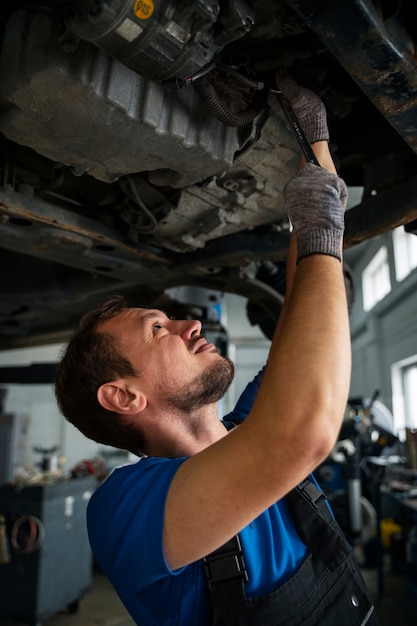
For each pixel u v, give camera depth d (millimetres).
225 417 1091
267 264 2105
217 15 774
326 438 525
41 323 2838
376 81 888
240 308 11625
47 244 1471
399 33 845
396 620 3322
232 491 548
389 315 8617
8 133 1026
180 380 774
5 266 2078
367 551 4586
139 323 804
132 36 765
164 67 832
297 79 1064
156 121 991
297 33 985
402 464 4887
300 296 592
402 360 7875
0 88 937
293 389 533
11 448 6738
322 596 766
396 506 4109
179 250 1607
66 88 897
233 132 1133
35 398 9703
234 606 703
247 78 988
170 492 598
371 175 1373
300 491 864
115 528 646
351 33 798
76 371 828
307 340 556
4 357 9914
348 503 4160
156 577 629
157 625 737
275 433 525
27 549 3039
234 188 1326
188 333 827
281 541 792
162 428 801
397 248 7934
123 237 1545
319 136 927
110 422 828
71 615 3541
